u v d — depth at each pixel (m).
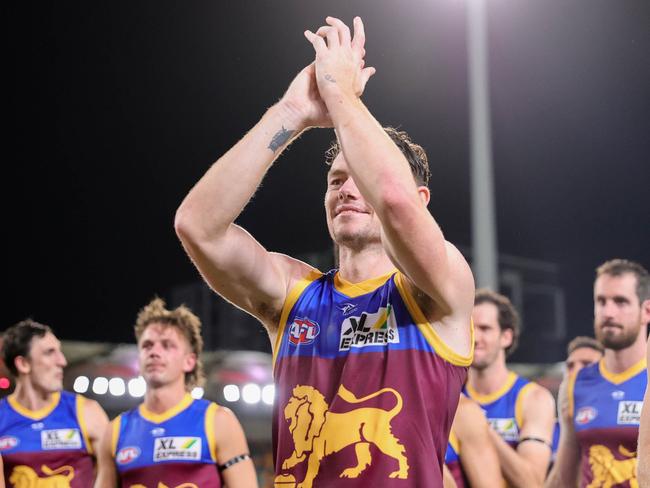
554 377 12.88
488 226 10.70
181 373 6.02
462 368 2.86
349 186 3.02
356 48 3.09
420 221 2.67
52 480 6.73
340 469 2.71
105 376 12.56
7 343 6.89
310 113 3.04
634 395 6.04
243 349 15.68
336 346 2.88
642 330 6.09
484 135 10.96
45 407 6.86
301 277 3.11
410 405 2.74
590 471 6.14
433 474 2.70
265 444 13.16
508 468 5.66
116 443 5.96
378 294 2.92
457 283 2.80
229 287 3.03
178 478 5.81
